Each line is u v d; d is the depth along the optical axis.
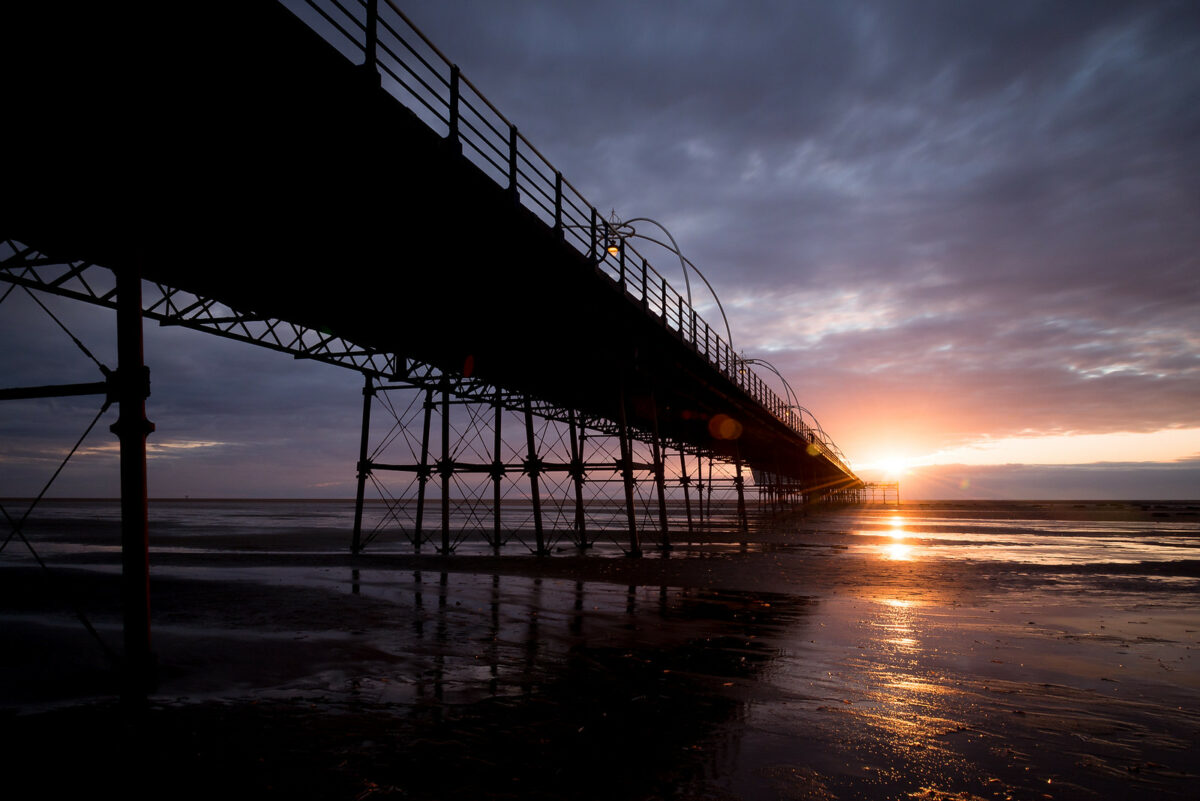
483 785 5.58
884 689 8.66
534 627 12.48
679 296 27.80
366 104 10.16
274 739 6.57
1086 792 5.58
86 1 7.32
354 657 9.91
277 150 10.73
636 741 6.64
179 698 7.78
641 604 15.48
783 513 79.00
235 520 74.88
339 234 13.97
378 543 36.38
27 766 5.83
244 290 15.67
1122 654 11.10
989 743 6.71
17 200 10.35
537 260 17.22
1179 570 26.12
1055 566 26.97
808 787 5.61
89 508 134.50
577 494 31.28
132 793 5.35
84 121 8.65
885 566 25.64
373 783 5.59
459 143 12.52
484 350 22.52
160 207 11.51
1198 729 7.26
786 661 10.12
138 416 8.34
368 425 26.98
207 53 8.48
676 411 40.53
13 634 11.02
